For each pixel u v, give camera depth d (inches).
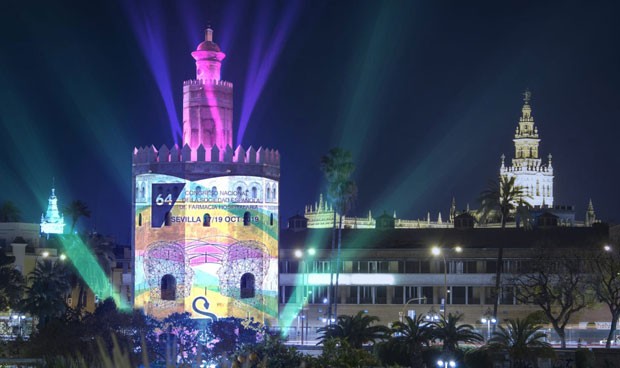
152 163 4621.1
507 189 6166.3
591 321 5964.6
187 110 4677.7
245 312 4571.9
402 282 6240.2
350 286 6289.4
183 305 4530.0
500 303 6092.5
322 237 6476.4
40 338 3747.5
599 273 5324.8
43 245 6471.5
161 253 4579.2
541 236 6254.9
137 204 4660.4
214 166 4589.1
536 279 5521.7
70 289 5482.3
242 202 4606.3
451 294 6190.9
